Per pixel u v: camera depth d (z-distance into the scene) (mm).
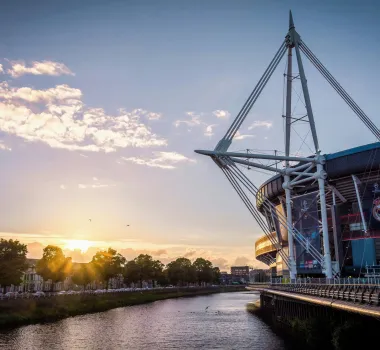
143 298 144875
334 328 46594
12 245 80125
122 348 51969
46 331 63812
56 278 115688
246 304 132125
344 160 75375
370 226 79688
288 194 78000
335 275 71625
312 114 74375
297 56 75000
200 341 56688
